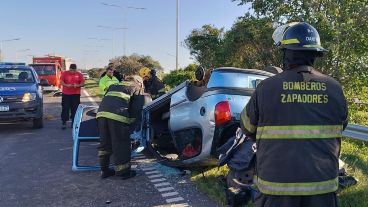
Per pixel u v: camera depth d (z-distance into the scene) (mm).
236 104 5379
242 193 4594
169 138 7254
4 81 11383
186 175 6215
